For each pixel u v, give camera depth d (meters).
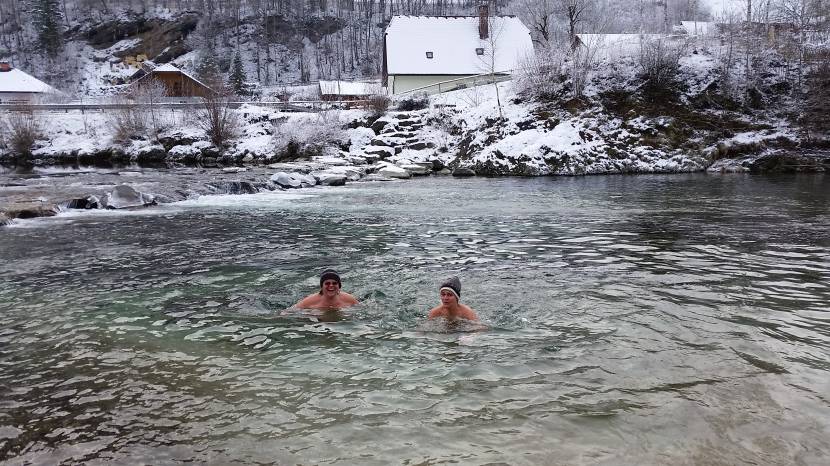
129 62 82.69
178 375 4.29
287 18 96.00
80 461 3.11
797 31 34.50
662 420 3.48
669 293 6.52
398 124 35.12
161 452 3.20
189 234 11.03
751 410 3.60
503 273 7.65
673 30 41.75
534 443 3.23
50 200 14.94
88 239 10.48
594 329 5.27
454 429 3.41
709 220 12.43
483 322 5.53
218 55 86.81
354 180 24.20
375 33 98.88
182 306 6.19
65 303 6.31
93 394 3.97
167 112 37.00
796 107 29.11
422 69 44.91
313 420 3.55
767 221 12.20
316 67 87.25
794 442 3.20
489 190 19.86
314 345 4.93
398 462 3.06
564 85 32.50
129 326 5.49
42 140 34.44
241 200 16.94
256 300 6.44
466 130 32.88
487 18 46.84
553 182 22.92
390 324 5.52
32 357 4.68
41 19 83.00
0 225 11.95
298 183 21.11
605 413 3.58
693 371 4.24
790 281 7.05
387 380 4.16
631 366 4.35
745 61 32.22
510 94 34.53
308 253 9.16
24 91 52.38
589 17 51.53
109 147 33.66
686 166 26.67
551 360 4.50
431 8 107.56
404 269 7.96
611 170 26.80
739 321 5.45
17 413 3.70
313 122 33.94
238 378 4.23
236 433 3.40
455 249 9.41
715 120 29.09
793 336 5.01
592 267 7.95
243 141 33.59
